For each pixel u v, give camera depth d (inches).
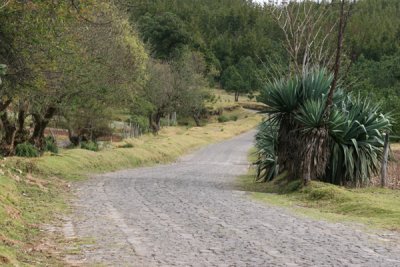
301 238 392.8
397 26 4569.4
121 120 2610.7
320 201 614.5
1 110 942.4
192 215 500.4
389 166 999.6
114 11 1123.9
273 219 484.1
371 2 5472.4
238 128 3297.2
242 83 4638.3
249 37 5265.8
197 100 3031.5
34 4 619.5
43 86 786.2
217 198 643.5
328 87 746.2
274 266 307.3
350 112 737.6
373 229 433.4
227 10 6205.7
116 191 703.1
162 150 1668.3
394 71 2866.6
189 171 1158.3
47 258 326.3
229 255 335.6
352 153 725.9
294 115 746.8
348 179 732.0
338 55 696.4
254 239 387.5
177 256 332.5
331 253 343.3
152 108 2536.9
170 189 738.8
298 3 1037.8
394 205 539.2
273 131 845.8
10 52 692.1
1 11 609.6
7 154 1034.1
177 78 2844.5
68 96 1076.5
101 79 1096.8
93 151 1254.3
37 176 803.4
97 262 317.4
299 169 732.0
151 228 430.6
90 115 1465.3
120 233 409.1
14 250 332.5
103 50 1075.3
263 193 723.4
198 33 5083.7
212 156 1834.4
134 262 316.8
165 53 4598.9
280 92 755.4
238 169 1295.5
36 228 423.2
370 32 4175.7
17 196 561.3
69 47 791.7
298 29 958.4
